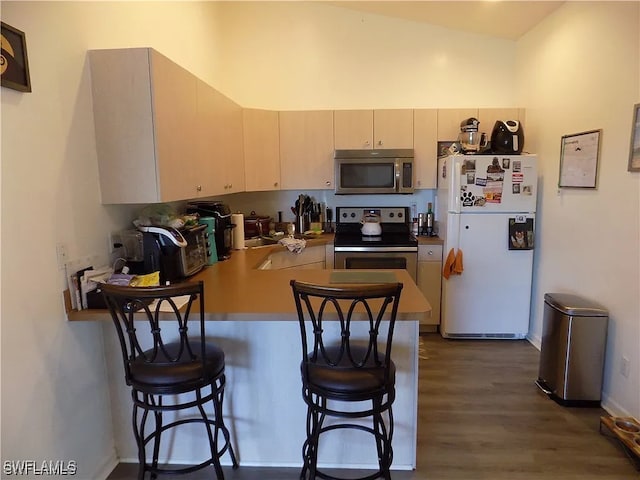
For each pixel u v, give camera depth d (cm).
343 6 406
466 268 362
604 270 263
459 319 370
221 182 298
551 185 333
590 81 279
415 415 204
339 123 398
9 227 148
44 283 166
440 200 390
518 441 229
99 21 204
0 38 141
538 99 356
